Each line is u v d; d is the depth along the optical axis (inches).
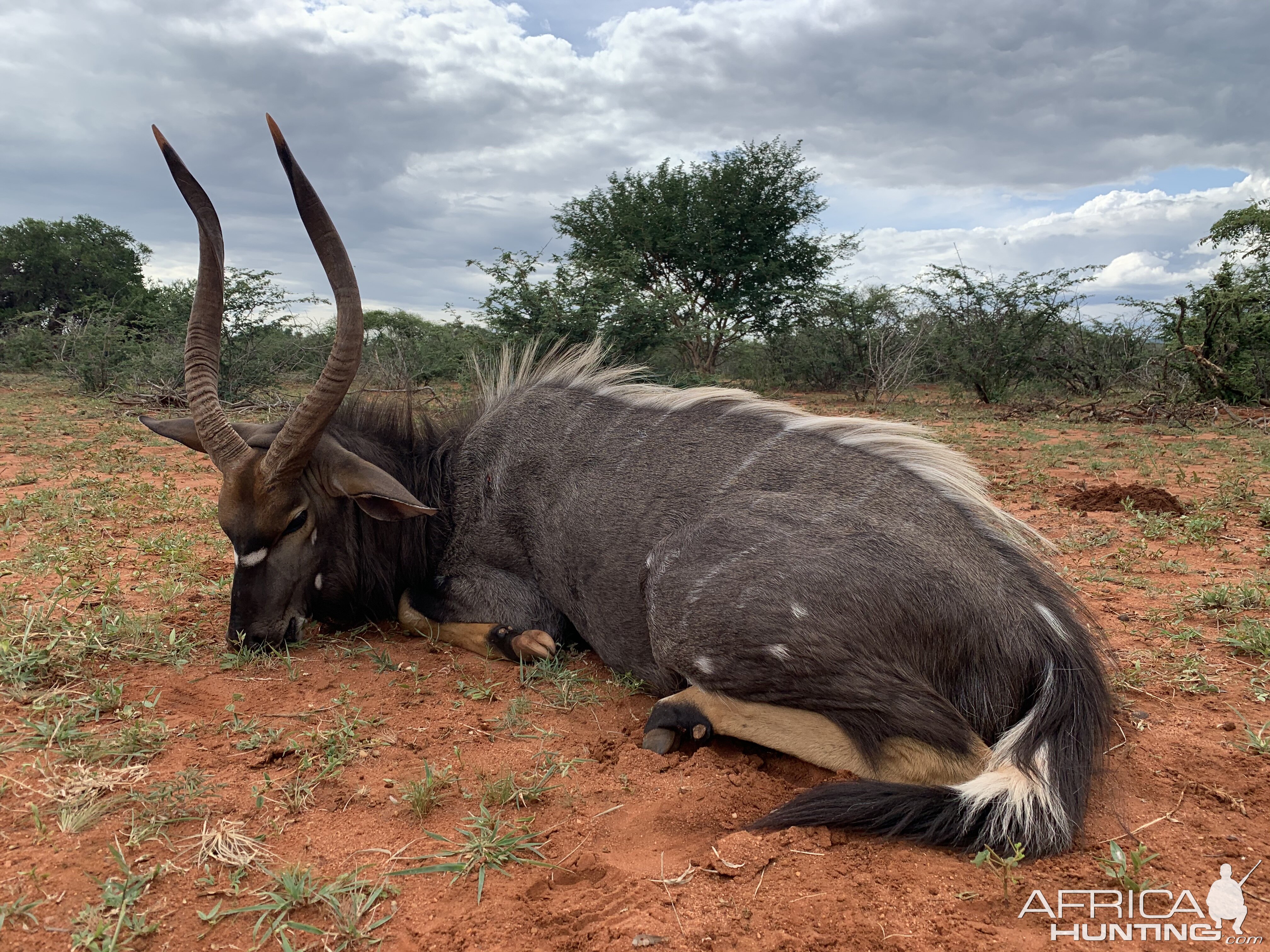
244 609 166.7
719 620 134.1
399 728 143.3
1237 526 293.1
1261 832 116.2
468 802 120.8
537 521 175.9
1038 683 126.5
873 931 95.2
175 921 94.1
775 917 97.4
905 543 131.5
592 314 633.0
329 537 176.6
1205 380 742.5
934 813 112.3
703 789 123.5
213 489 345.7
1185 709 154.5
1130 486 326.0
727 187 944.3
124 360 807.1
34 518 278.2
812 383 1040.2
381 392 210.8
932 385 1118.4
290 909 96.7
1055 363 887.7
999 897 101.5
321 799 119.5
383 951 91.8
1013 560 136.1
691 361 969.5
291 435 159.5
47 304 1448.1
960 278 876.0
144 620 177.5
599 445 171.9
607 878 105.0
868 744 125.6
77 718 136.3
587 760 134.2
